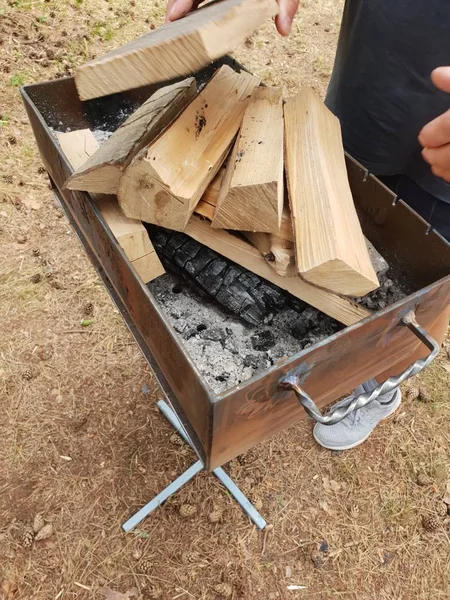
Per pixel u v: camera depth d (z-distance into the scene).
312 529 1.48
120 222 0.93
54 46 2.90
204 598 1.33
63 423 1.62
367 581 1.40
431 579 1.42
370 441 1.67
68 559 1.37
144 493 1.50
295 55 3.27
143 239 0.93
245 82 1.12
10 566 1.34
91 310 1.90
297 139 0.98
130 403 1.68
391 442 1.67
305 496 1.54
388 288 1.03
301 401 0.72
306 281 0.84
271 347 1.00
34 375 1.71
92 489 1.50
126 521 1.43
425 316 0.90
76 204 1.08
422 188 1.31
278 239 0.89
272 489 1.54
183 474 1.50
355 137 1.31
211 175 0.91
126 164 0.87
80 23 3.08
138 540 1.41
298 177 0.92
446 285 0.83
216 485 1.52
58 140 1.13
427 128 0.68
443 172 0.71
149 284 1.08
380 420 1.62
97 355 1.79
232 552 1.41
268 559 1.41
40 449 1.56
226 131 0.98
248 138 0.94
